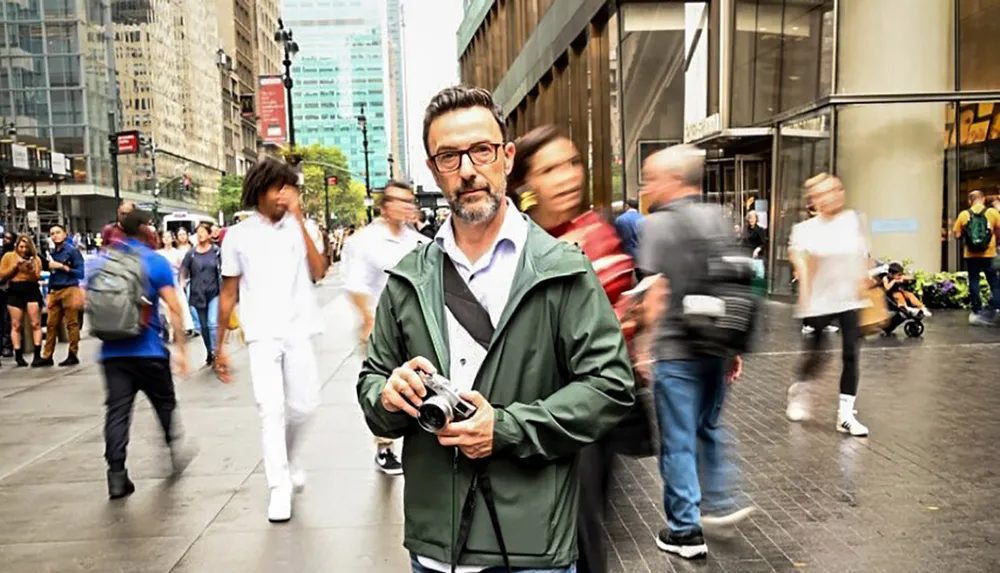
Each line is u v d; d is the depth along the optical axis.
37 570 4.39
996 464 5.66
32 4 73.25
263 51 157.75
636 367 3.20
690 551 4.25
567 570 2.14
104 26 79.69
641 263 4.18
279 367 5.12
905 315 11.23
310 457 6.41
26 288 11.68
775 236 17.41
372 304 5.92
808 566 4.13
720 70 18.91
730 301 4.09
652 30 20.75
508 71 40.00
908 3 15.52
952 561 4.15
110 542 4.77
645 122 20.97
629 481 5.55
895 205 15.72
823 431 6.62
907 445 6.17
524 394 2.08
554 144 3.24
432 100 2.18
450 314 2.13
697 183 4.23
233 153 133.62
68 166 65.12
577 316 2.09
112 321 5.43
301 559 4.45
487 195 2.11
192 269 11.30
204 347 13.09
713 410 4.42
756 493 5.20
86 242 50.56
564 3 26.81
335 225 102.12
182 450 6.57
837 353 10.18
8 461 6.59
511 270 2.13
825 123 15.76
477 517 2.08
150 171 90.62
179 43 105.19
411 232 6.00
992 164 15.88
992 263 12.40
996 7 15.63
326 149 101.75
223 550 4.60
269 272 5.07
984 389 7.98
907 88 15.63
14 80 73.44
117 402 5.59
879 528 4.59
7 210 58.09
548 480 2.09
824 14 15.99
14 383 10.28
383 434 2.18
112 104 80.88
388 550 4.55
